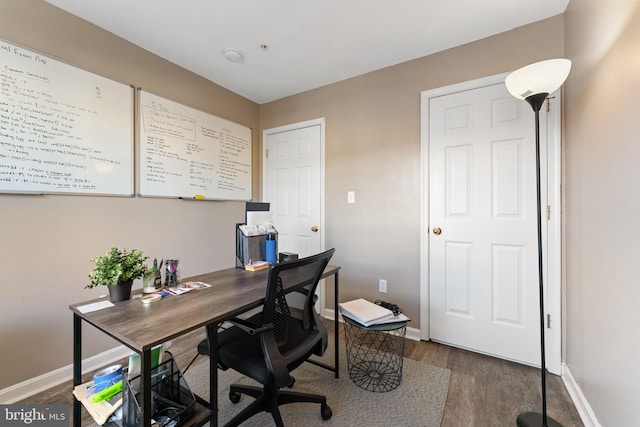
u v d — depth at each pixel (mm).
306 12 1765
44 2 1646
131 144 2072
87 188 1837
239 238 1768
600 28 1251
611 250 1157
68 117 1747
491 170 1992
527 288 1882
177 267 1377
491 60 1991
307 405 1520
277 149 3146
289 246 3055
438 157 2189
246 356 1189
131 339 803
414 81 2299
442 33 1971
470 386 1667
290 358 1172
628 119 1029
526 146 1882
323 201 2811
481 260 2029
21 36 1563
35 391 1620
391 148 2410
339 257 2697
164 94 2291
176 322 922
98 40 1887
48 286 1684
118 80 1994
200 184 2596
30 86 1596
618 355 1098
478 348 2043
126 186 2047
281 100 3105
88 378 1794
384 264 2447
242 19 1832
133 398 873
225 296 1187
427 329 2238
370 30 1941
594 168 1318
